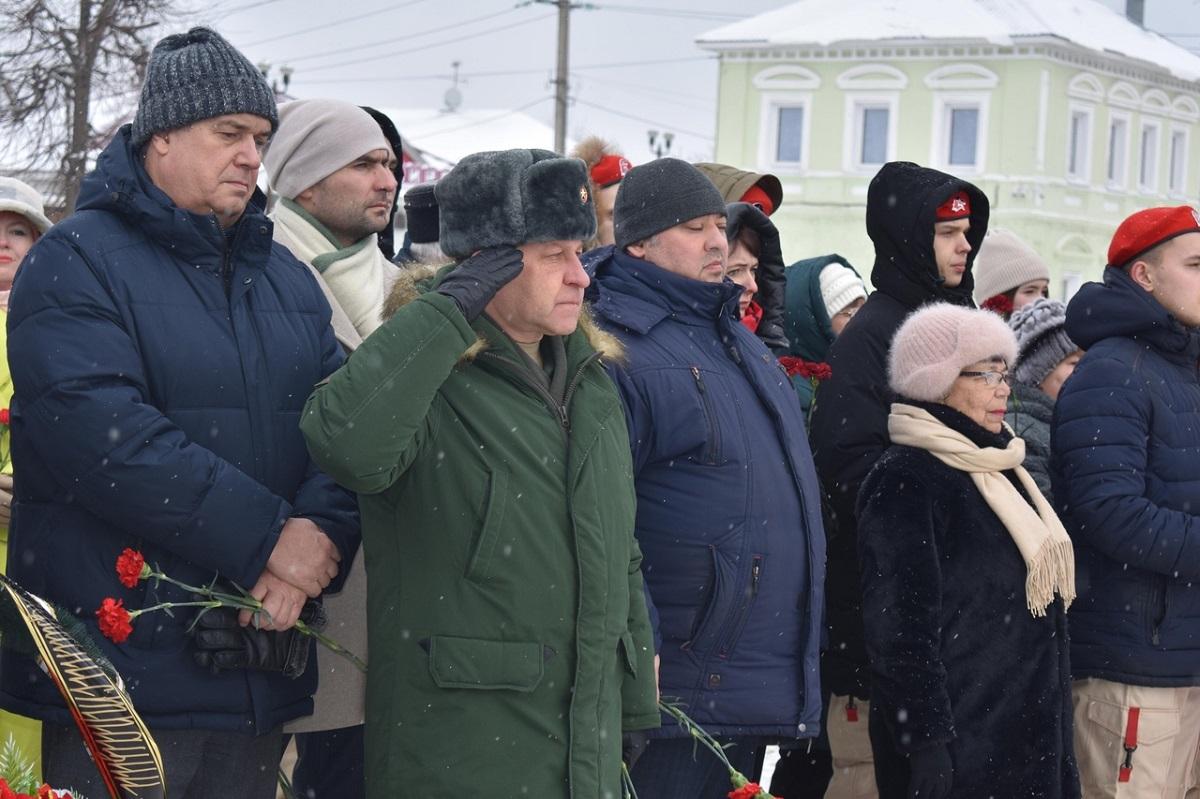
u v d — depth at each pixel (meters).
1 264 5.47
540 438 3.60
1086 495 5.13
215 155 3.72
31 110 20.80
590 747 3.55
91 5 21.00
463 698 3.48
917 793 4.51
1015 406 5.70
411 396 3.37
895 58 39.34
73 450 3.50
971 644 4.64
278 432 3.81
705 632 4.18
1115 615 5.17
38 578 3.64
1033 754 4.64
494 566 3.50
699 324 4.42
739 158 40.81
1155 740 5.18
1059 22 39.88
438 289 3.49
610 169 6.22
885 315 5.39
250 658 3.62
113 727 3.18
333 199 4.80
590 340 3.85
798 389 5.73
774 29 40.34
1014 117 38.66
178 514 3.51
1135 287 5.34
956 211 5.43
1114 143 41.84
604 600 3.60
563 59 37.78
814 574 4.36
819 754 5.56
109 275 3.62
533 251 3.61
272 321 3.86
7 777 3.13
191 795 3.76
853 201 39.88
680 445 4.21
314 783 4.62
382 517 3.62
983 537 4.68
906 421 4.80
